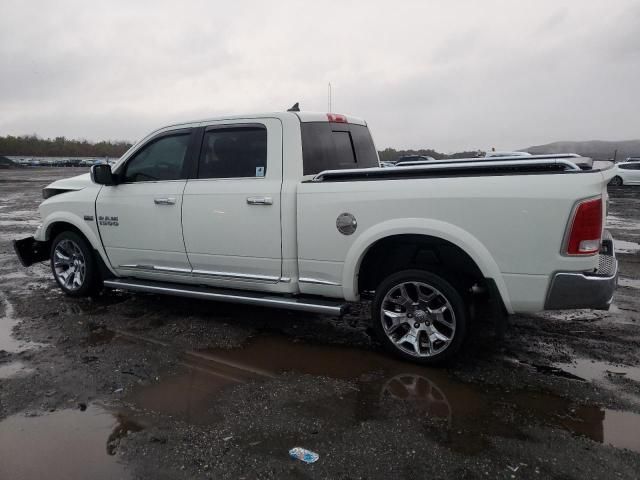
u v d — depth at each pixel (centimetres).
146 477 244
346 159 474
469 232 338
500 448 265
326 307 390
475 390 333
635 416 297
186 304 534
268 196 405
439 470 247
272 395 327
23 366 374
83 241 536
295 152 407
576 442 270
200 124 452
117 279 517
